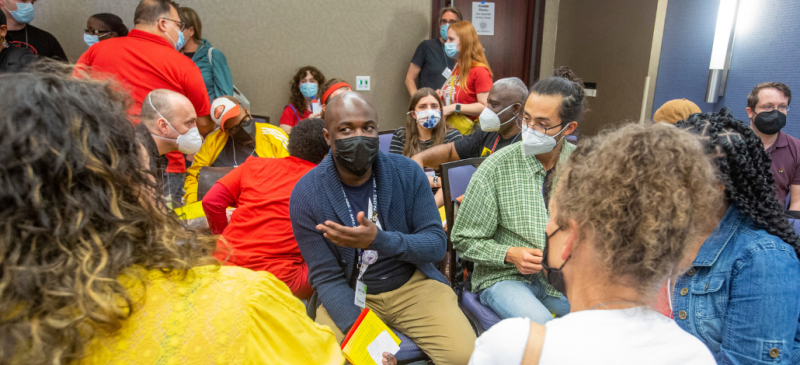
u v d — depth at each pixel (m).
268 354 0.56
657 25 3.71
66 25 3.57
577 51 4.73
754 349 0.93
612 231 0.54
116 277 0.46
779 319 0.90
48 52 3.20
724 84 3.24
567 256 0.64
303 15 4.16
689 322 1.04
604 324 0.56
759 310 0.92
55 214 0.44
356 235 1.23
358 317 1.30
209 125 2.65
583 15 4.62
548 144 1.46
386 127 4.67
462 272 1.72
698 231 0.56
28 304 0.42
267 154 2.56
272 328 0.57
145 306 0.48
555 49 5.12
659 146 0.55
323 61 4.31
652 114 3.87
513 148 1.55
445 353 1.38
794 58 2.79
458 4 4.68
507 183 1.52
